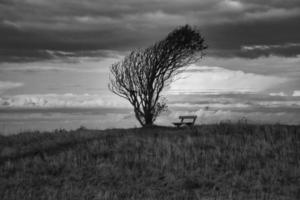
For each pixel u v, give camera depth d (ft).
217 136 82.28
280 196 55.31
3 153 78.59
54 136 90.63
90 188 58.59
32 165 70.23
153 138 82.58
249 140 79.10
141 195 56.24
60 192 56.24
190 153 73.36
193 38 108.17
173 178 62.64
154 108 107.76
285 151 72.95
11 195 54.08
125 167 68.13
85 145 80.02
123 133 90.68
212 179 62.95
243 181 60.95
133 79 107.76
